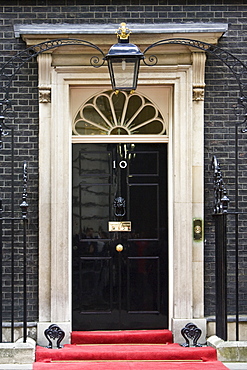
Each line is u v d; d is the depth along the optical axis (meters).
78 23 7.77
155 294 7.97
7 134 7.06
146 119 8.03
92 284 7.95
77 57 7.68
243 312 7.73
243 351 6.94
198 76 7.70
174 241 7.72
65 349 7.18
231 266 7.77
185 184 7.70
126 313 7.94
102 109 8.02
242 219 7.80
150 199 8.02
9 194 7.73
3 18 7.77
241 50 7.84
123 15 7.77
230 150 7.82
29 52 7.71
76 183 7.99
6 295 7.66
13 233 7.00
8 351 6.76
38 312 7.66
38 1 7.78
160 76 7.69
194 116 7.73
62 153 7.68
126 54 6.45
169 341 7.69
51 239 7.62
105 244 7.99
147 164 8.03
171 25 7.73
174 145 7.75
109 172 8.02
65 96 7.70
